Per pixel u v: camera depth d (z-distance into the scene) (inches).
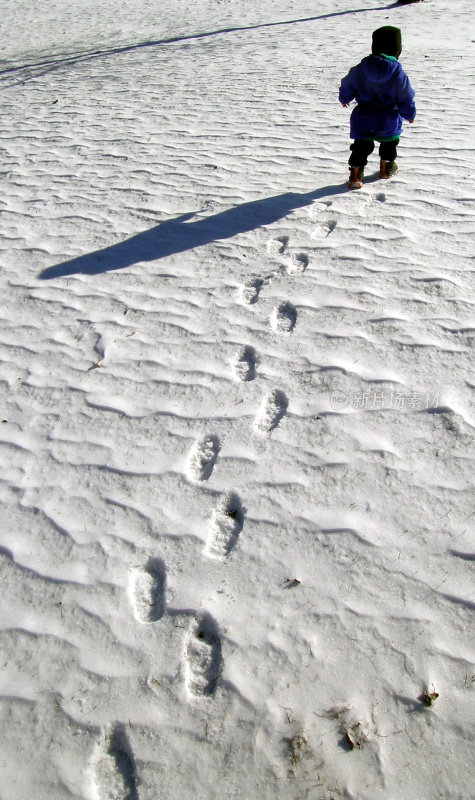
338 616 86.0
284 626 86.4
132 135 270.5
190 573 95.0
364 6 515.2
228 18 547.2
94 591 95.5
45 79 396.8
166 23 556.7
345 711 77.3
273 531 97.8
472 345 121.0
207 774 74.7
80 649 88.9
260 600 89.8
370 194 186.4
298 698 79.3
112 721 81.0
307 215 180.2
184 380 129.2
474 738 72.6
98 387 131.6
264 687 81.0
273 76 335.0
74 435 121.6
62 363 139.8
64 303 158.9
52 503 109.6
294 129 251.3
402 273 145.9
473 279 138.9
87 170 238.5
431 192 181.2
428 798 69.4
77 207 208.2
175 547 98.9
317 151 225.9
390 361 121.8
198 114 287.7
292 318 140.3
